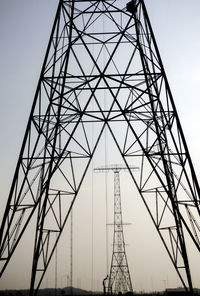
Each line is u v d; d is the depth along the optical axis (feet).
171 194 58.44
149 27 60.03
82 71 59.26
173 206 58.23
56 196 62.95
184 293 141.69
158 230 62.49
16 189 56.03
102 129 64.75
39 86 58.13
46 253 58.65
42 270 57.57
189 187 58.85
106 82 59.72
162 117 60.03
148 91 58.85
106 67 59.36
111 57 59.52
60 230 61.67
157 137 59.31
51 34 58.90
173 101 59.47
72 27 59.67
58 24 60.75
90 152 65.31
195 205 57.52
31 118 57.57
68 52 58.13
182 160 58.80
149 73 58.85
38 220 57.26
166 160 59.31
